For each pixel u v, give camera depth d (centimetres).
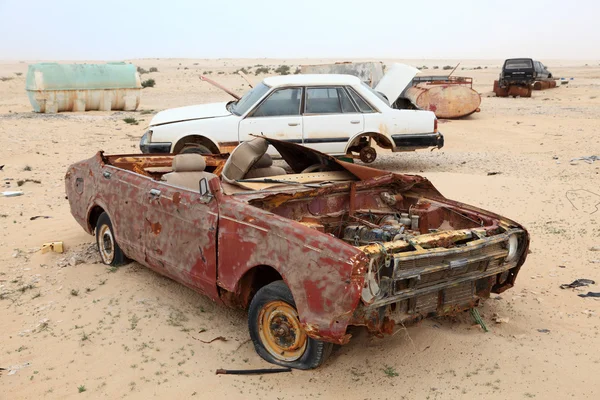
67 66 2470
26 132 1758
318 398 421
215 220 495
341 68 2234
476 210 561
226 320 547
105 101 2547
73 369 462
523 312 570
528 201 961
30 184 1145
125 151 1508
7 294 613
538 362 464
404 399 416
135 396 425
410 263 431
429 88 2308
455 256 459
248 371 454
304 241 425
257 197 509
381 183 600
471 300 494
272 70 7575
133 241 605
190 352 487
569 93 3681
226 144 1128
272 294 454
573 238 786
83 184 703
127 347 494
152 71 7612
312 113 1168
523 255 524
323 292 409
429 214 573
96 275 654
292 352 461
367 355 478
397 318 445
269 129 1141
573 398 414
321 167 650
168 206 547
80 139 1689
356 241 531
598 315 562
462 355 475
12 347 500
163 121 1134
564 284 639
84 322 543
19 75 7131
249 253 463
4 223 881
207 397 423
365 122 1192
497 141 1736
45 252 735
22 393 431
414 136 1223
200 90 4044
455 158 1444
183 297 595
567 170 1230
